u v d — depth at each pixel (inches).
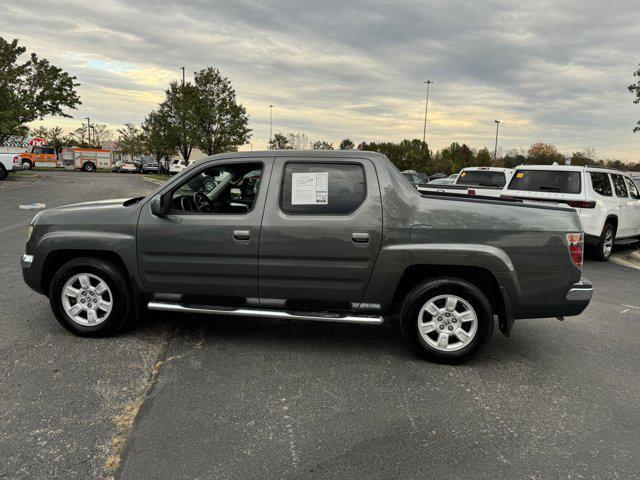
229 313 174.4
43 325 195.5
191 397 140.6
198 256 173.9
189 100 1304.1
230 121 1323.8
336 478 106.1
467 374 163.3
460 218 163.0
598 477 109.2
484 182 514.3
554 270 161.9
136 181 1283.2
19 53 1069.1
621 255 438.6
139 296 183.9
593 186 380.5
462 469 110.7
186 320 209.8
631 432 129.1
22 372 152.9
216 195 196.5
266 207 170.1
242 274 172.9
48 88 1077.8
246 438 120.4
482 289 173.3
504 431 127.8
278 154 173.6
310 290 171.0
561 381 160.4
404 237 164.4
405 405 140.2
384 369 165.0
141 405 135.0
